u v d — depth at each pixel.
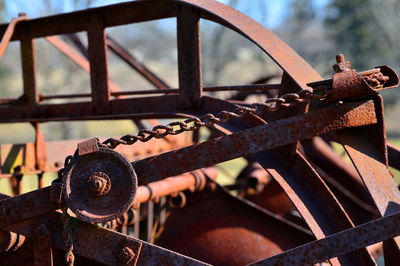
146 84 27.09
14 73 23.31
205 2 3.48
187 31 3.61
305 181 3.17
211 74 25.44
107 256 2.97
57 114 4.67
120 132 23.59
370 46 30.58
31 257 3.21
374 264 2.86
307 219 2.92
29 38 4.84
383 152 2.86
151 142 5.72
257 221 4.33
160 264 2.90
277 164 3.22
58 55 19.38
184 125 2.84
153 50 34.12
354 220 5.55
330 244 2.70
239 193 5.61
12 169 4.49
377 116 2.80
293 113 3.17
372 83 2.68
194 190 4.46
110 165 2.88
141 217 4.73
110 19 4.10
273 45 3.20
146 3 3.86
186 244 4.35
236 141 2.86
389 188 2.80
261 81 7.09
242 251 4.16
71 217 3.01
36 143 4.75
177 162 2.92
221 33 25.31
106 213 2.86
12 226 3.08
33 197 3.01
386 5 31.08
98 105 4.26
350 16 31.00
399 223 2.60
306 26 33.75
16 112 5.03
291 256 2.76
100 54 4.19
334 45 31.31
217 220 4.40
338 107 2.77
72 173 2.91
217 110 3.48
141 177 2.95
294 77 2.99
